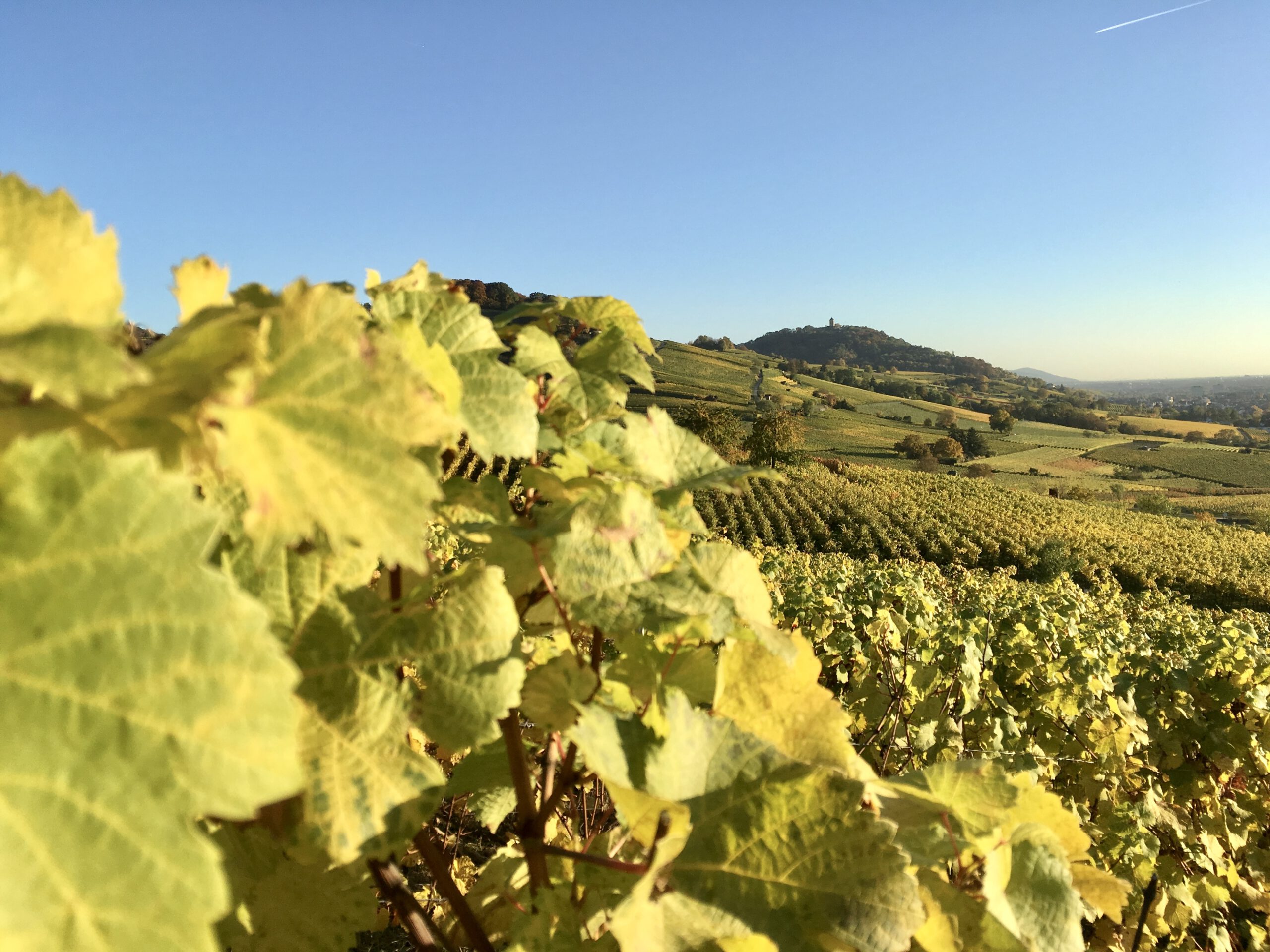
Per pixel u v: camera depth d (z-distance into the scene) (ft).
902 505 200.85
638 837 3.11
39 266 2.20
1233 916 15.39
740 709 4.18
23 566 1.63
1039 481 368.89
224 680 1.72
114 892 1.59
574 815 5.24
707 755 3.42
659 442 4.36
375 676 2.90
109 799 1.62
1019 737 18.63
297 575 2.88
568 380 4.14
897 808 4.31
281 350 2.17
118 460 1.72
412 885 9.10
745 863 3.18
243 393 2.10
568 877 4.54
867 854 3.09
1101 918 11.22
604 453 3.98
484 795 5.39
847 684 23.13
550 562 3.37
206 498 2.75
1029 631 26.00
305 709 2.84
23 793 1.58
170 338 2.39
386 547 2.17
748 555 3.87
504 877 4.99
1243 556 176.04
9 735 1.59
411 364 2.60
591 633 4.70
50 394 2.10
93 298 2.27
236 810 1.69
